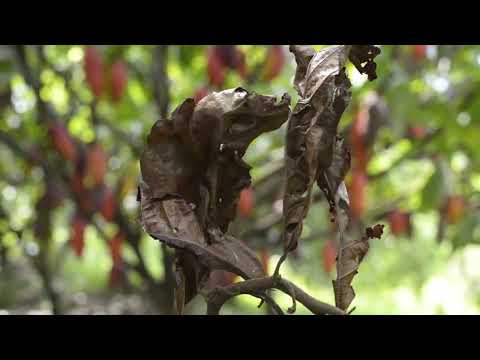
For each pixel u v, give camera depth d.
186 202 0.51
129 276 2.01
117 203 1.82
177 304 0.51
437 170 1.81
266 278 0.47
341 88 0.49
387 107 1.45
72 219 1.76
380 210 2.03
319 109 0.49
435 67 1.54
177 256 0.53
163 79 1.76
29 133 2.05
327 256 1.88
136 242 1.86
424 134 1.75
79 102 1.94
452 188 1.81
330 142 0.49
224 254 0.51
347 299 0.51
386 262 4.01
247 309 2.91
